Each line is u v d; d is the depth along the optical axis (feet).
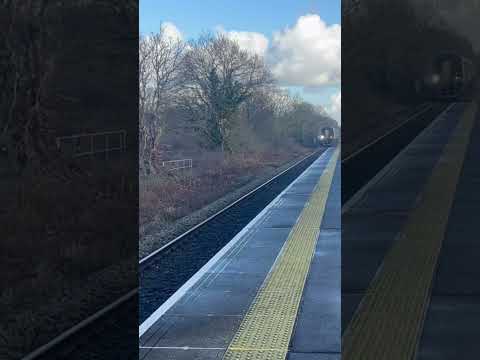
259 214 61.72
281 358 19.19
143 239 52.01
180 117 111.96
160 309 26.03
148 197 71.05
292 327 22.49
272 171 130.00
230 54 123.24
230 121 123.95
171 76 104.78
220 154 118.21
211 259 38.01
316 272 32.78
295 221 55.88
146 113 98.53
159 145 97.81
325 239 45.24
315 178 110.01
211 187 89.66
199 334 22.07
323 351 19.65
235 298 27.55
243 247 42.34
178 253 41.50
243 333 22.16
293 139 227.40
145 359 19.63
